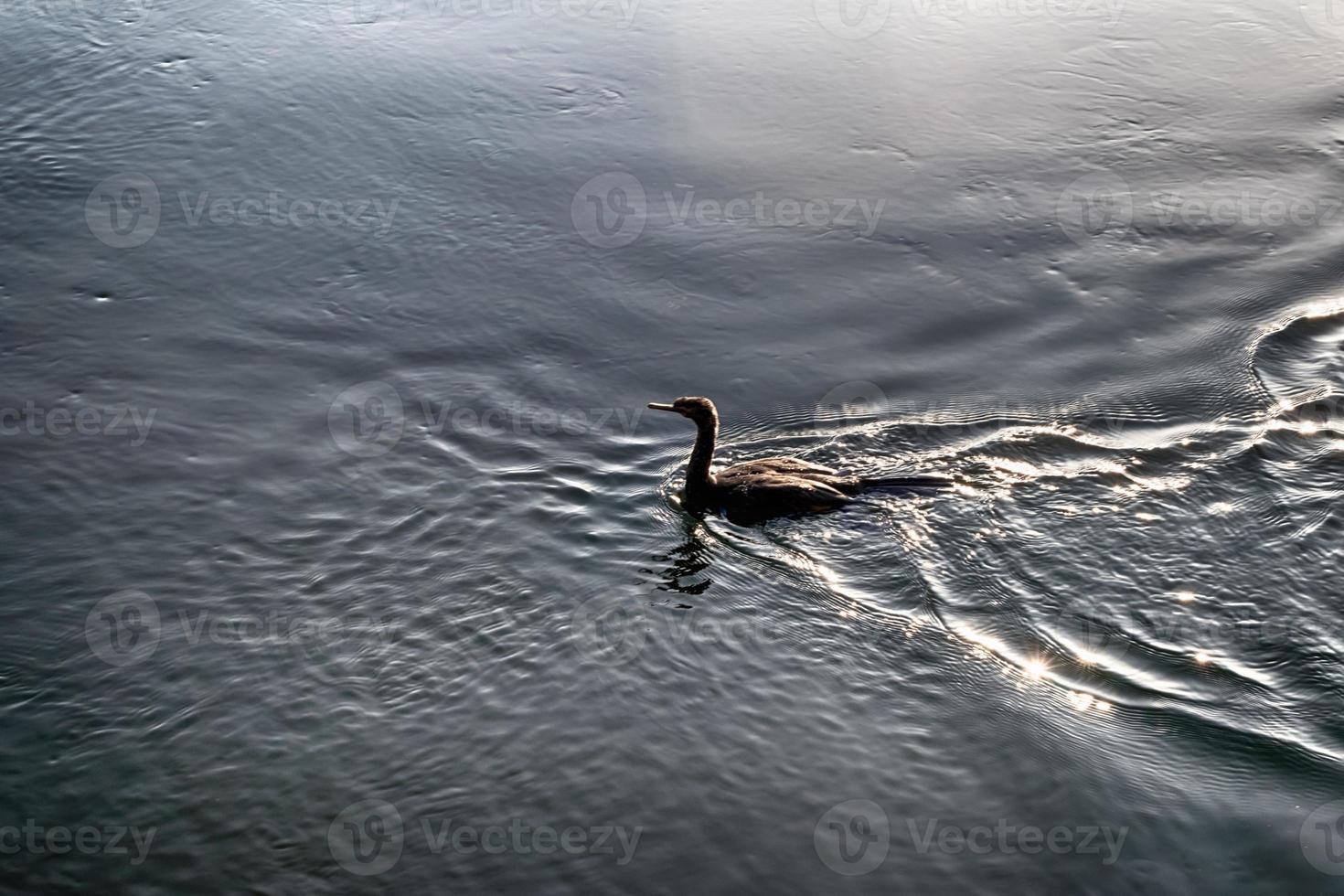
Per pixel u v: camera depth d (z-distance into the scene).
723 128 21.09
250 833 9.57
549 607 11.80
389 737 10.44
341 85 21.94
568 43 23.75
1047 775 9.99
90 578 12.16
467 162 19.95
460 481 13.52
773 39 24.16
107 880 9.17
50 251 17.45
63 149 19.70
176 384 15.09
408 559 12.43
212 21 23.94
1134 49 24.06
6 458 13.74
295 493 13.32
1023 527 12.43
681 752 10.30
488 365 15.59
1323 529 12.17
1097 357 15.69
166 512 13.03
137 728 10.48
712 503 13.07
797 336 16.17
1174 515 12.50
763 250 17.97
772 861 9.33
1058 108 21.97
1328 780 9.76
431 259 17.66
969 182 19.73
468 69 22.67
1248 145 20.88
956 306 16.83
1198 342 15.91
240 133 20.41
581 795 9.91
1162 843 9.39
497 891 9.09
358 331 16.19
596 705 10.76
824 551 12.30
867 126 21.25
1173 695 10.57
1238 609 11.35
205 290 16.84
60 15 23.84
